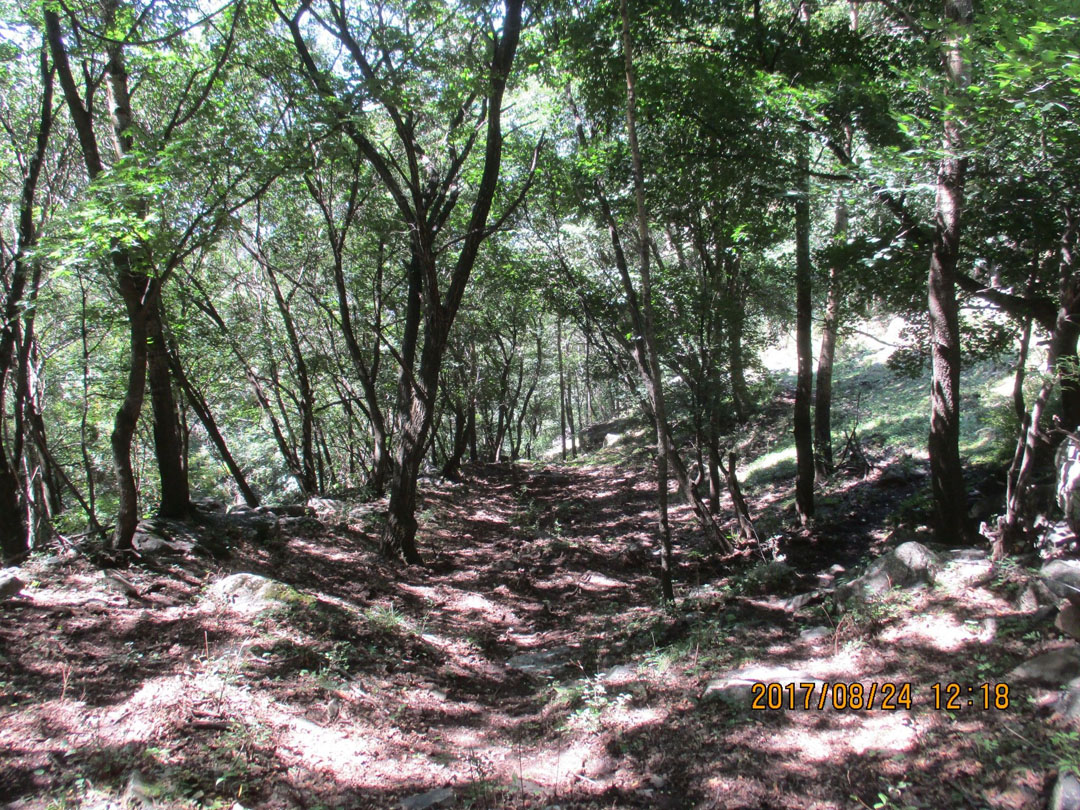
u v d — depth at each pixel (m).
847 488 11.95
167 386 8.24
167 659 4.98
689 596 8.21
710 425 11.45
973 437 11.06
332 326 17.66
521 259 14.10
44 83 8.06
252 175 7.38
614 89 9.59
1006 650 4.66
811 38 9.30
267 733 4.34
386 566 9.23
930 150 5.88
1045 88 4.88
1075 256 6.08
